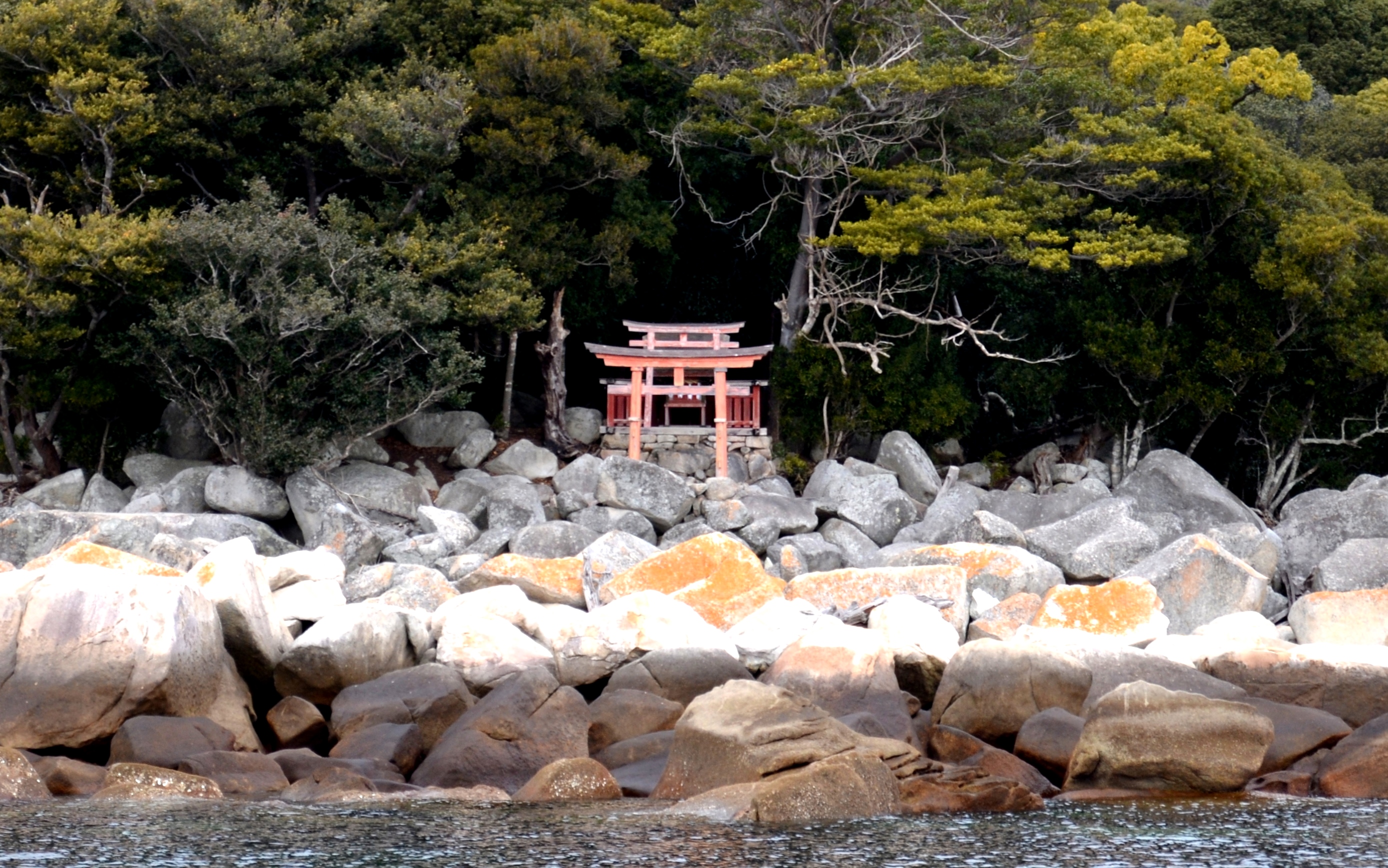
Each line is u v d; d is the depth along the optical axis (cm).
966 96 4966
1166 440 5544
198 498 4322
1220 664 2612
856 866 1730
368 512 4391
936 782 2084
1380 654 2536
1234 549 3819
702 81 4784
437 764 2211
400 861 1742
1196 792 2186
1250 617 3058
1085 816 2019
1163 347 5119
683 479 4366
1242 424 5459
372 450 4747
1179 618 3359
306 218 4431
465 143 5019
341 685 2538
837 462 4884
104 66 4591
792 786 1964
